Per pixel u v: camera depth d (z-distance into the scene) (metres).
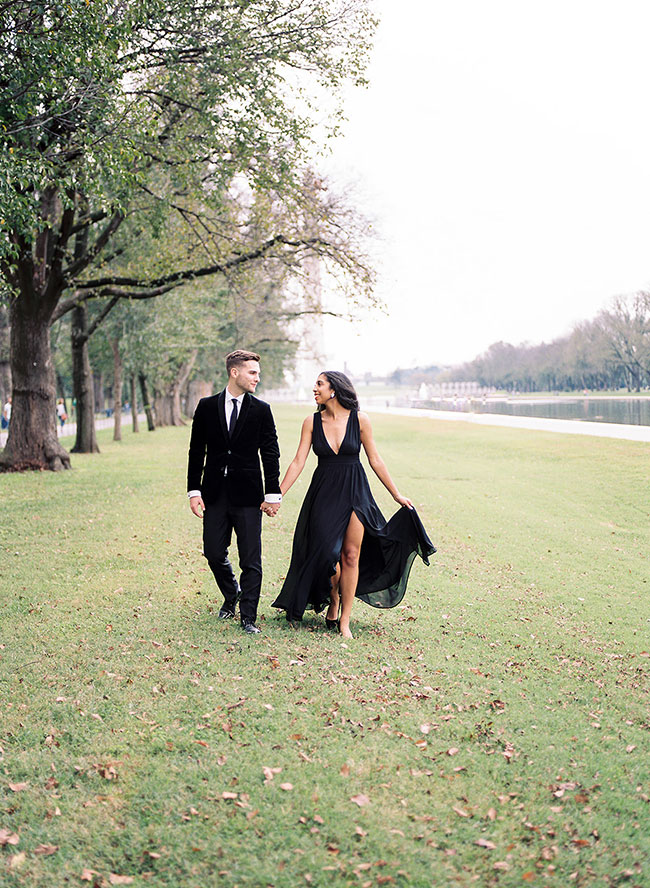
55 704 4.66
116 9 11.66
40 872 3.08
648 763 4.07
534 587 8.48
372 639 6.12
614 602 7.91
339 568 6.35
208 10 14.05
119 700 4.71
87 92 11.12
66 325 38.28
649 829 3.40
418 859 3.13
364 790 3.66
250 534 6.18
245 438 6.10
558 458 22.55
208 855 3.17
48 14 10.38
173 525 11.59
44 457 19.67
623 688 5.28
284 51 15.05
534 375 107.31
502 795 3.65
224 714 4.48
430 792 3.66
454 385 123.62
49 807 3.54
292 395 114.38
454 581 8.60
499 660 5.78
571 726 4.52
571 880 3.02
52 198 18.23
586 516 13.82
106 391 88.50
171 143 15.28
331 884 2.97
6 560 9.09
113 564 8.88
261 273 22.06
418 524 6.36
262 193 17.62
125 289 23.47
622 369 83.12
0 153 9.90
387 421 48.62
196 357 48.78
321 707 4.60
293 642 5.87
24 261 17.83
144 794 3.63
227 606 6.59
